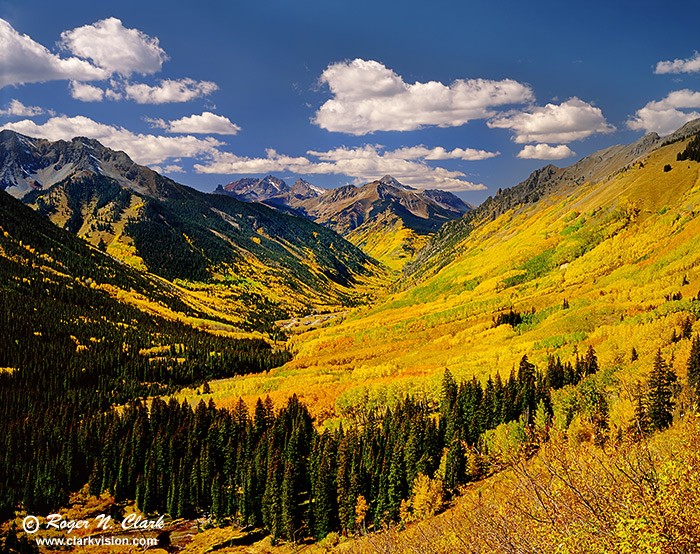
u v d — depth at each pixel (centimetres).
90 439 11956
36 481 10488
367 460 8912
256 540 8881
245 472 9888
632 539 962
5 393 14250
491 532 1199
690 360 7206
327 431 10219
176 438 11462
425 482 7350
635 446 1079
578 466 1081
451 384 11606
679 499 960
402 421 10388
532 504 1136
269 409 12344
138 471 10994
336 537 7825
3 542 8819
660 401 4981
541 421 7338
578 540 1019
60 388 15862
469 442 7962
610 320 14638
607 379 8581
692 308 11844
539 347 14388
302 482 10144
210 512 9931
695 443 1018
